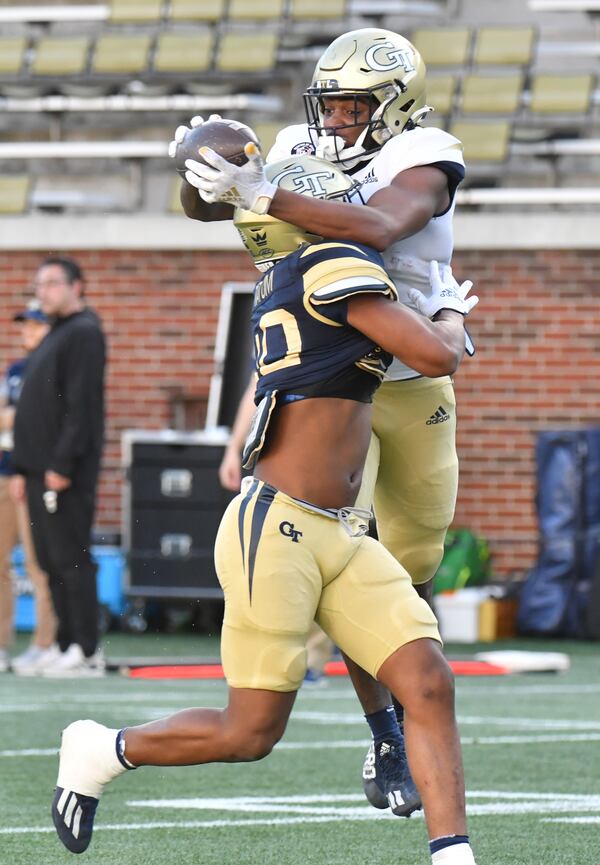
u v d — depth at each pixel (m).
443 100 37.56
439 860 8.06
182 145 8.38
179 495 31.42
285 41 39.09
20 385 23.83
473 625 32.03
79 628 24.19
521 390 34.47
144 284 35.78
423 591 11.14
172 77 39.16
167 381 35.62
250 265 35.56
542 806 12.72
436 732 8.24
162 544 31.52
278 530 8.30
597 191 35.84
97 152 38.25
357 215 8.45
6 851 10.84
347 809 12.69
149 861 10.51
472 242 34.59
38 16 40.69
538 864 10.33
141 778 14.49
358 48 9.40
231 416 33.19
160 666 24.98
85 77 39.56
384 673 8.38
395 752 10.43
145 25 40.59
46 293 23.28
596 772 14.62
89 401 23.28
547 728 17.97
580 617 31.94
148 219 35.72
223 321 33.16
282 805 12.92
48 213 38.28
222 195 8.35
